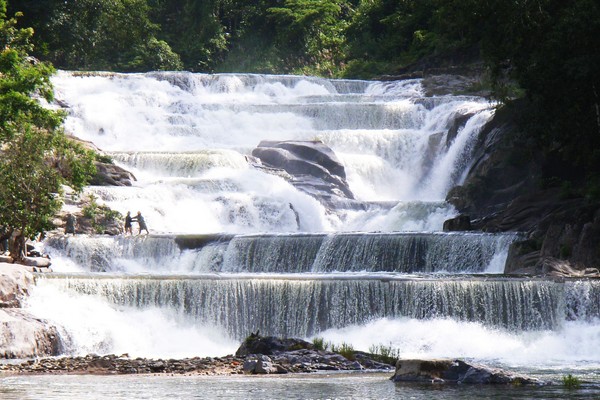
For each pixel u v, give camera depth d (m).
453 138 88.75
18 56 78.00
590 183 66.94
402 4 135.62
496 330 47.81
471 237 61.97
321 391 30.33
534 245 60.34
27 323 45.00
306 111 99.00
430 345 46.59
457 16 73.56
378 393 29.70
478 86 105.25
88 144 83.94
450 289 48.34
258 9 146.12
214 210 77.50
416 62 120.62
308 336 49.09
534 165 75.44
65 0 122.44
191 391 30.58
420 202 78.50
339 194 84.88
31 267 56.81
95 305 48.75
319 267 63.38
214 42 144.50
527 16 67.56
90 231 70.12
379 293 49.03
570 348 45.75
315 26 142.50
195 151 85.75
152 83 107.12
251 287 49.69
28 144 58.88
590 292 47.75
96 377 35.50
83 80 105.56
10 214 57.28
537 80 66.94
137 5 135.50
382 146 92.19
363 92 112.94
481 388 30.88
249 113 99.31
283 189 81.31
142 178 82.94
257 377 35.09
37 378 35.25
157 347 48.22
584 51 65.19
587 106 67.69
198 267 65.31
